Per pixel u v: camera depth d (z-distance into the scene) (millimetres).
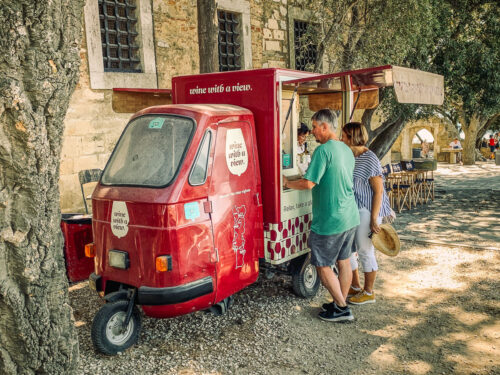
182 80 4809
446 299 4770
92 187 7547
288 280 5422
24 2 1957
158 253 3416
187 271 3498
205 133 3703
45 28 2041
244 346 3855
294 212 4516
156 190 3467
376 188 4324
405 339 3943
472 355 3652
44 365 2303
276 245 4305
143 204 3447
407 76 3881
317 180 3992
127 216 3555
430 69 9867
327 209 4047
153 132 3850
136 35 8117
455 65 9727
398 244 4488
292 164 4941
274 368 3512
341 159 4012
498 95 10047
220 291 3812
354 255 4773
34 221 2143
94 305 4730
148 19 8117
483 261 5984
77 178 7316
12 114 2006
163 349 3807
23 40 1981
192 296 3527
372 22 8578
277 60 11016
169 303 3447
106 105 7648
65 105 2219
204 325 4254
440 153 26812
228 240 3867
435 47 9766
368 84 4707
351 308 4609
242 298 4887
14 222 2109
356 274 4828
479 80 10055
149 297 3447
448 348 3771
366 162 4375
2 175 2057
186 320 4367
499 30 9727
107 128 7688
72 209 7266
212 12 6215
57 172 2248
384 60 8664
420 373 3410
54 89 2113
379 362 3578
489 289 5000
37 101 2064
